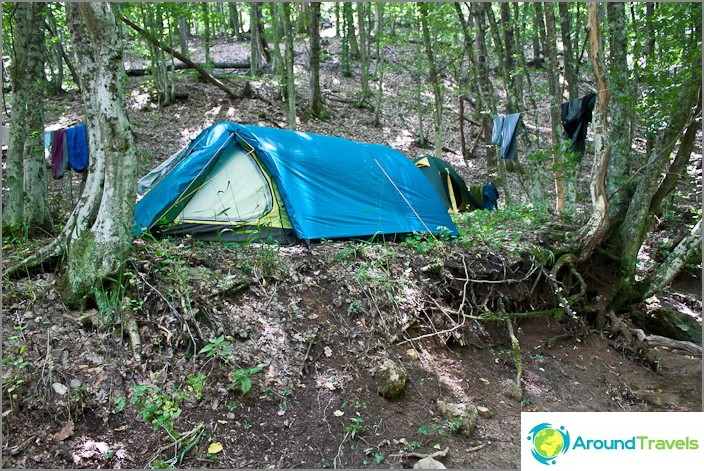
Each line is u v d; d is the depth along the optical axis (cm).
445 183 1034
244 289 432
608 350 605
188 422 327
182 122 1270
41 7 556
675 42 699
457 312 511
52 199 760
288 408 357
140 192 628
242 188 559
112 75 386
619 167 698
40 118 576
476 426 393
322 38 2569
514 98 905
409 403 398
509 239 644
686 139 643
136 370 345
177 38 1902
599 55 586
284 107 1445
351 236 570
